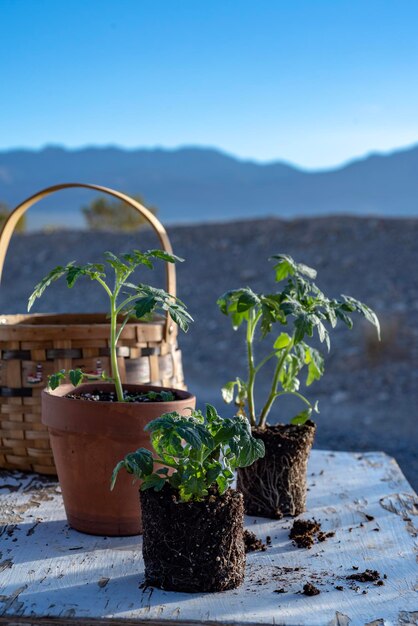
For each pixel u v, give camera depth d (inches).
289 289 92.2
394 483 105.6
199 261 560.1
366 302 438.9
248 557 78.9
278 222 607.2
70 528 86.9
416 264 486.0
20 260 628.7
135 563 76.8
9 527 86.6
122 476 81.6
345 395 325.1
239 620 63.7
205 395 325.7
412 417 287.7
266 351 398.9
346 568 75.9
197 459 70.2
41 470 104.3
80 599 68.0
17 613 64.9
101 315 120.3
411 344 374.9
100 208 880.9
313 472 111.3
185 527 68.9
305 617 64.5
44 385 101.3
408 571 75.0
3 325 102.3
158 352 105.2
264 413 98.1
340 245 538.9
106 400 91.0
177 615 64.8
